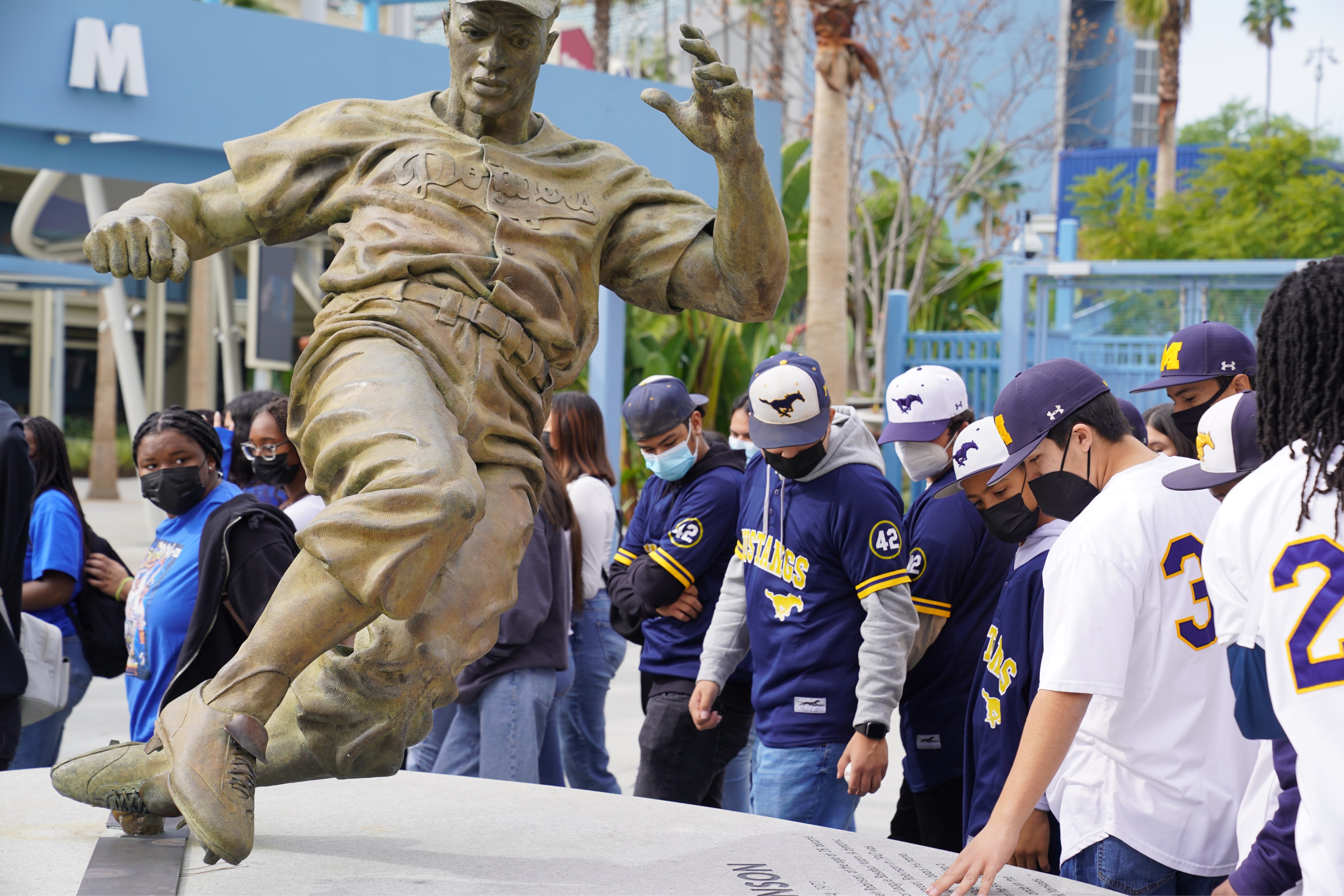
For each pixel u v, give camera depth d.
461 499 2.38
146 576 4.13
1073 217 29.12
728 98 2.61
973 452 3.13
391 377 2.57
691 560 4.27
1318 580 1.97
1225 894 2.31
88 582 4.93
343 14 30.45
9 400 33.94
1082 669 2.56
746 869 2.87
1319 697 1.94
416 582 2.36
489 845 3.06
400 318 2.68
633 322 16.70
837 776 3.71
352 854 2.97
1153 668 2.72
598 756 5.34
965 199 28.88
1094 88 41.12
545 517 4.46
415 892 2.68
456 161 2.82
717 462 4.48
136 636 4.09
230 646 3.59
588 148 3.05
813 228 14.86
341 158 2.91
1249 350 4.38
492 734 4.36
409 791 3.59
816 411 3.61
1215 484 2.51
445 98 2.99
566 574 4.61
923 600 3.77
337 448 2.51
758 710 3.83
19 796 3.42
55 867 2.80
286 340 13.02
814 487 3.73
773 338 17.86
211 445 4.20
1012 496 3.12
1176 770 2.71
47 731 4.84
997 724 3.10
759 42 25.08
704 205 3.07
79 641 4.93
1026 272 14.18
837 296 14.87
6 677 4.00
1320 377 2.03
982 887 2.46
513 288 2.78
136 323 32.78
